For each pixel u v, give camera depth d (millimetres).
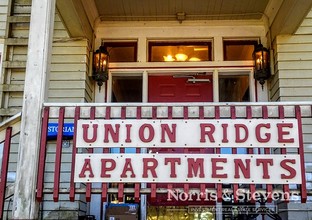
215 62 5223
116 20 5355
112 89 5285
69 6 4332
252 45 5309
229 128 3391
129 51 5363
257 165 3311
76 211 4535
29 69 3482
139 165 3346
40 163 3336
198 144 3369
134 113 3469
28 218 3207
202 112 3434
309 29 4953
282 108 3416
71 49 5035
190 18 5305
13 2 5270
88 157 3377
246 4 5000
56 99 4898
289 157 3318
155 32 5363
